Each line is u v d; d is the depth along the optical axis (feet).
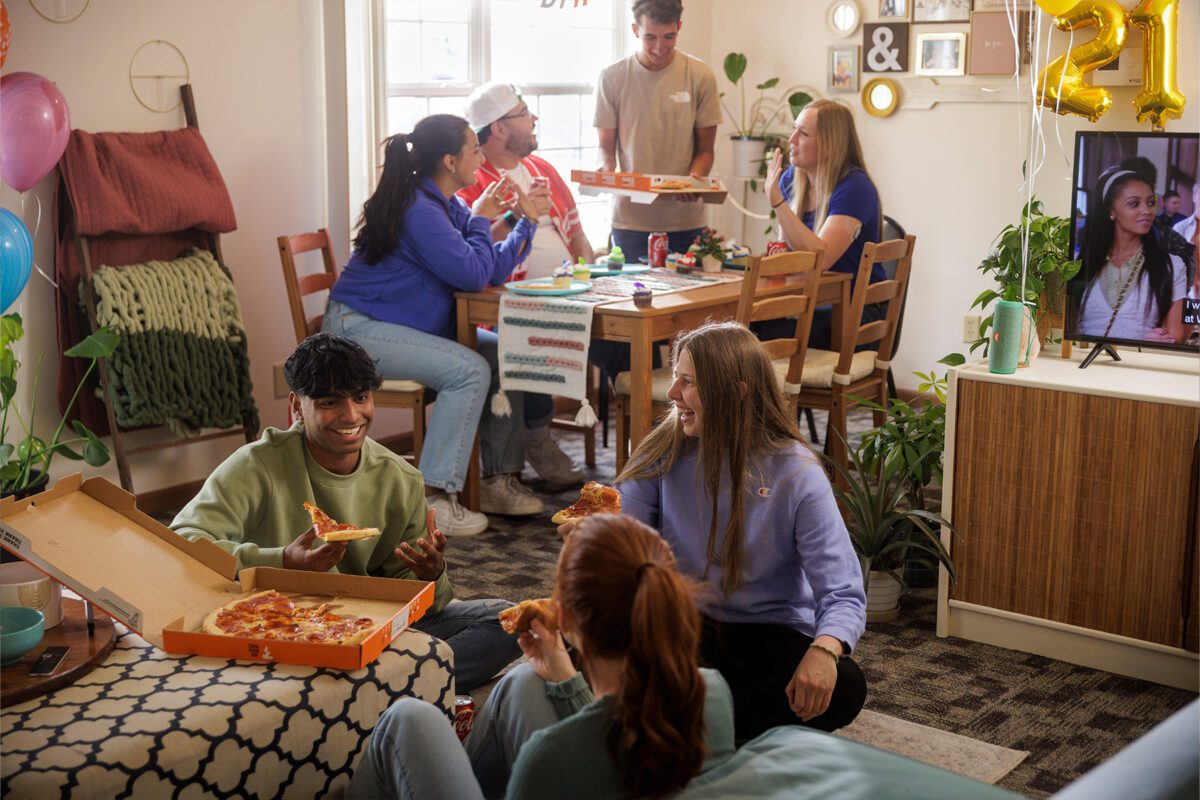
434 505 13.10
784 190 15.31
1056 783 7.98
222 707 5.62
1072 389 9.41
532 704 5.68
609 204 19.42
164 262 13.07
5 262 10.30
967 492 10.07
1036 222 10.50
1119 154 9.69
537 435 14.49
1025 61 17.22
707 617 7.57
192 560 6.77
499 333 12.76
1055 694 9.30
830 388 13.33
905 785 4.08
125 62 12.89
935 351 18.80
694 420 7.42
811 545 7.22
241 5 13.85
